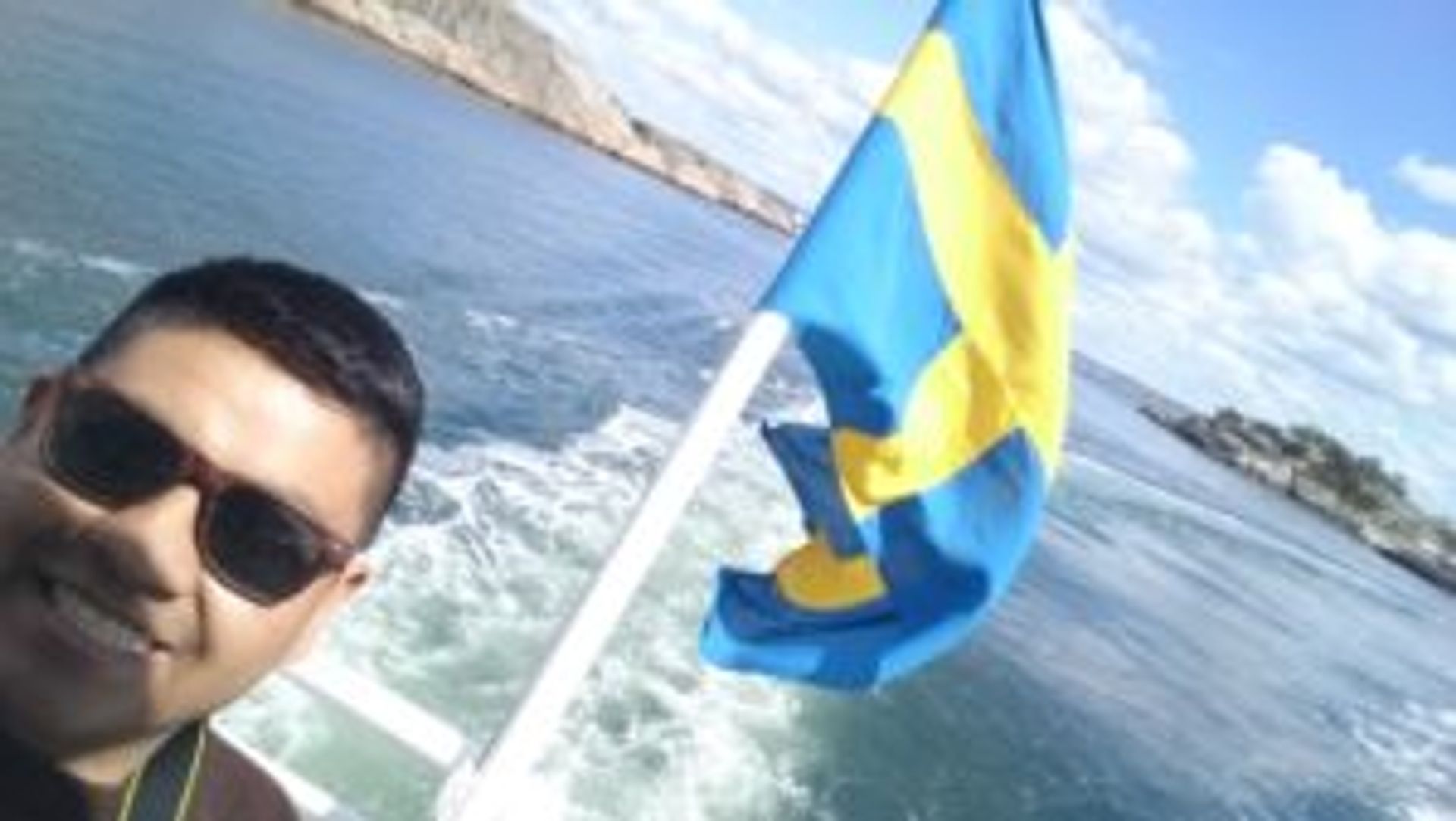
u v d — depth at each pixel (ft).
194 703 1.46
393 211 31.63
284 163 30.94
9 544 1.39
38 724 1.41
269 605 1.45
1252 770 18.95
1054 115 3.74
